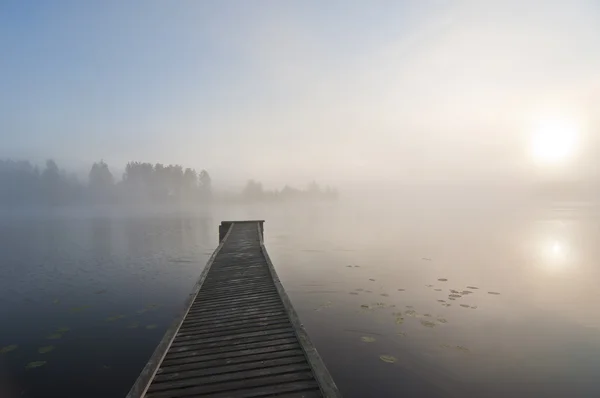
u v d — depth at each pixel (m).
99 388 7.82
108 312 12.74
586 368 8.46
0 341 10.23
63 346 9.91
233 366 5.39
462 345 9.73
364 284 16.42
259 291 9.70
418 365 8.65
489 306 13.02
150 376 5.00
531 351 9.34
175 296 14.78
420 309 12.73
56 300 14.19
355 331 10.77
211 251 26.14
